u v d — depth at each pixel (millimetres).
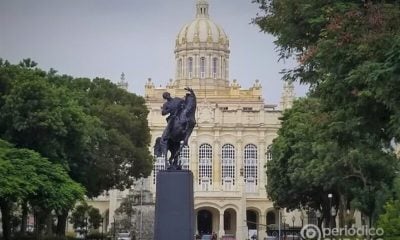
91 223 114250
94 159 65938
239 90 180375
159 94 178500
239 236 139625
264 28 32531
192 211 30438
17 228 77625
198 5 192125
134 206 114500
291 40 31594
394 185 50031
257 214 154875
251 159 162125
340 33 25844
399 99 24578
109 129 77312
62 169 52781
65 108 55844
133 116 81250
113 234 100125
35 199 50750
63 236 62906
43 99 54312
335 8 27172
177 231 30094
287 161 75750
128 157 77750
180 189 30344
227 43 188250
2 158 48531
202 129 162250
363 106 28188
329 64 27281
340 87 28094
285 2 30203
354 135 34281
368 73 24312
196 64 185000
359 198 57125
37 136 54750
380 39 24641
